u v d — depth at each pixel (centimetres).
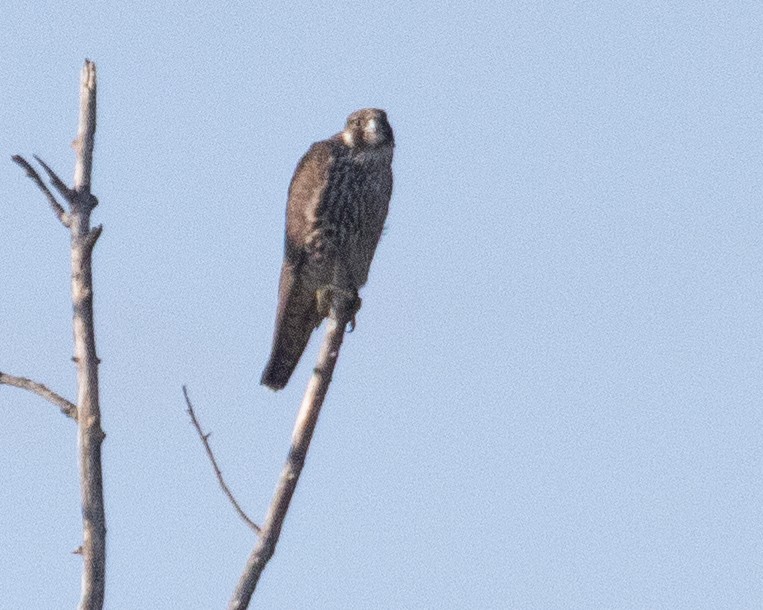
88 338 973
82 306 973
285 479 998
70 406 973
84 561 943
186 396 977
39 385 978
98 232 970
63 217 996
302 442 1015
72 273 979
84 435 961
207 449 976
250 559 962
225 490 974
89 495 952
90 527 946
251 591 956
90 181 1010
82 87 1023
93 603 934
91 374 969
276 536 974
